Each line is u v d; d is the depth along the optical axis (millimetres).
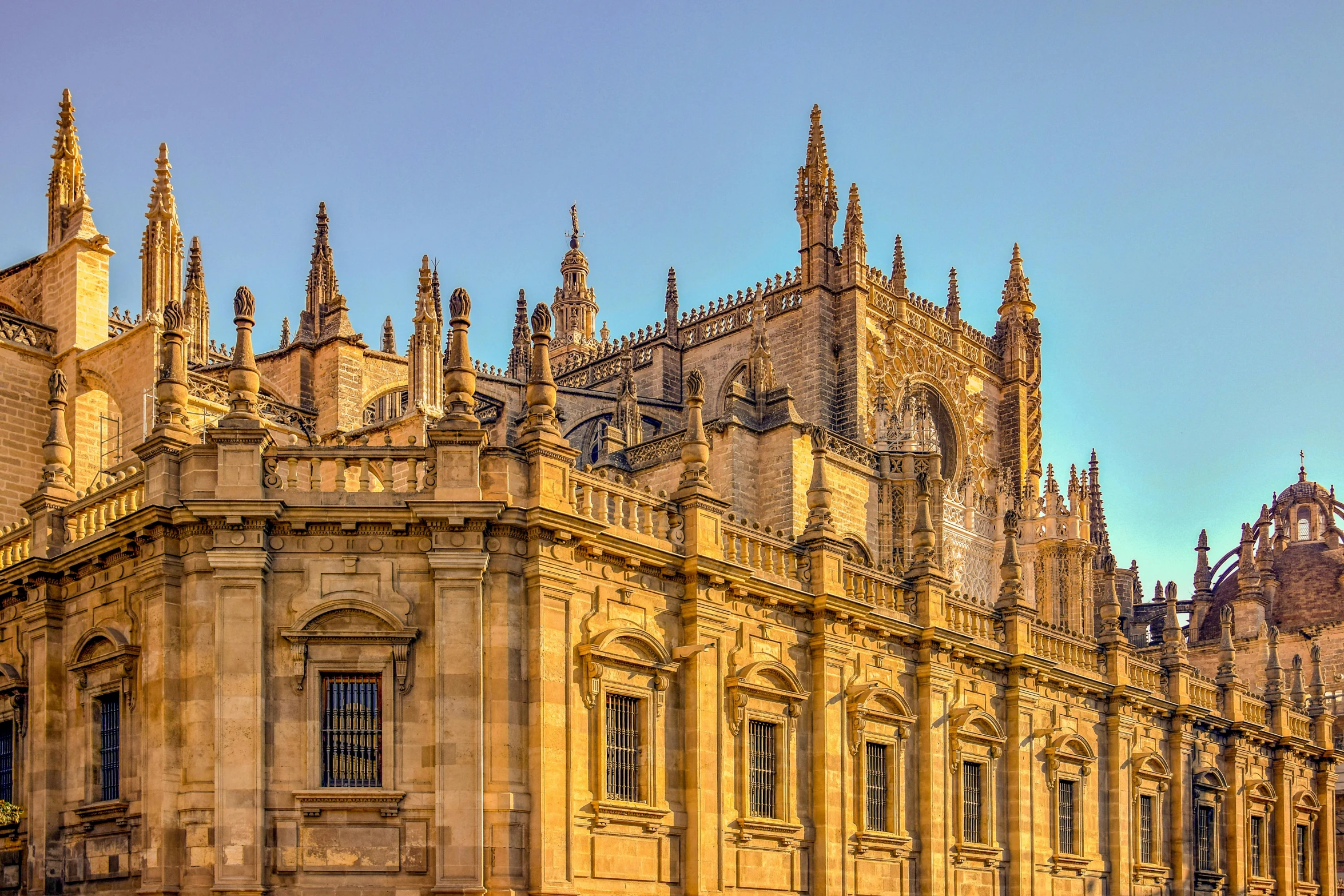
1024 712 48500
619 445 64188
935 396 84188
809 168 77938
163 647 31312
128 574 33625
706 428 61188
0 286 55062
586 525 33156
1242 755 62562
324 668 31000
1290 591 98062
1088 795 51719
